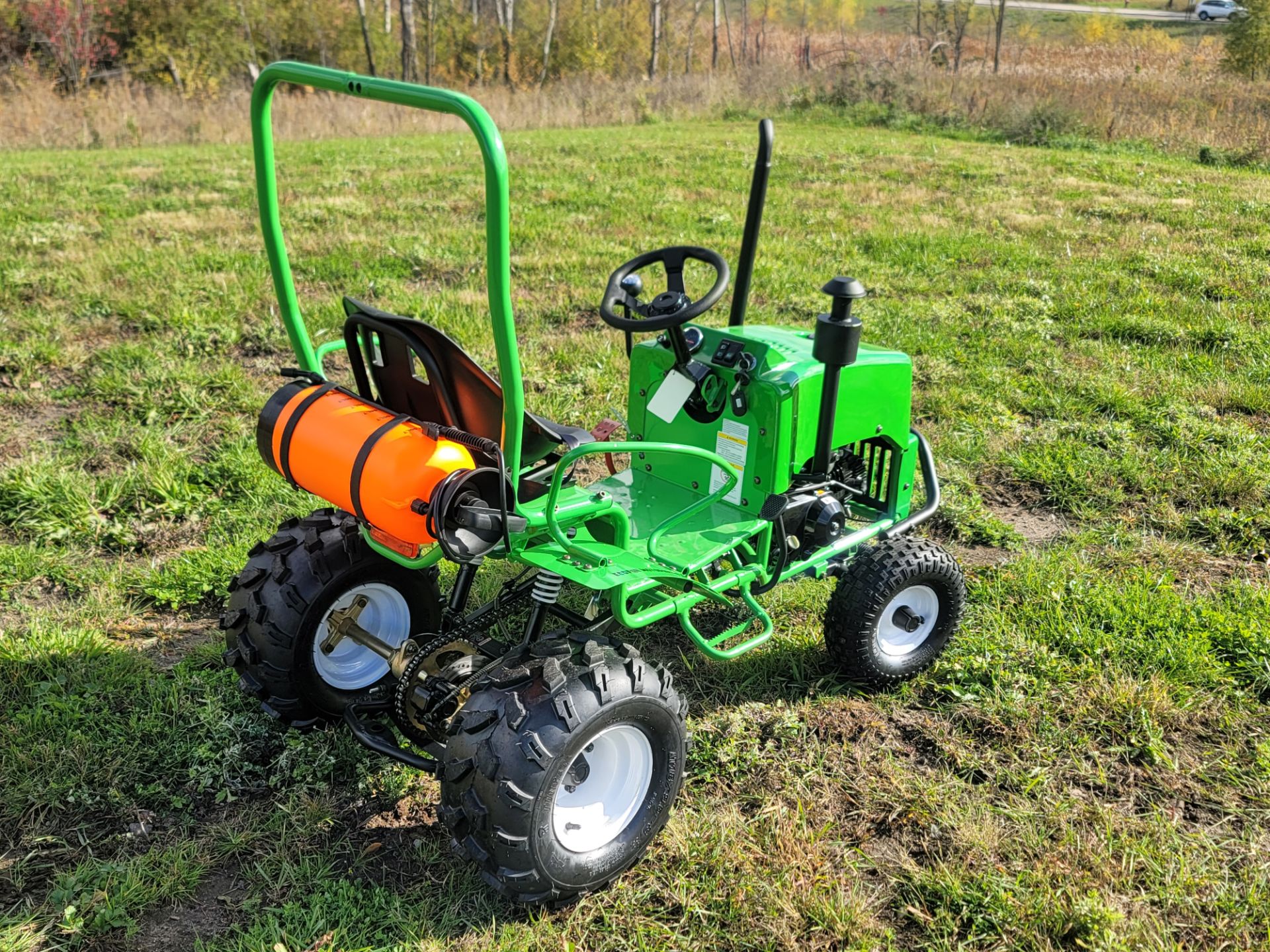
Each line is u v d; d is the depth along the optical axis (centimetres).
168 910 302
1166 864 318
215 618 446
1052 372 738
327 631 355
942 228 1188
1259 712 392
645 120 2561
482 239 1070
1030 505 571
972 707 393
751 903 304
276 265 317
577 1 4884
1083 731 380
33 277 877
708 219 1206
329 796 344
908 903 308
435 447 282
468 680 313
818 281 952
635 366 401
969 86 2464
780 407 358
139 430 605
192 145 2061
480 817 278
